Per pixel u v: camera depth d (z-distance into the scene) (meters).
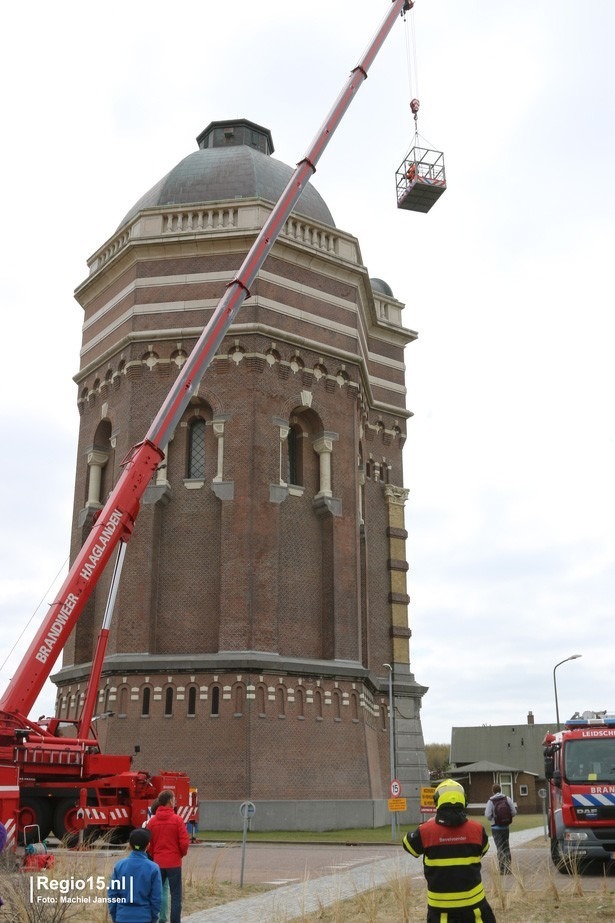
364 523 48.91
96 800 26.38
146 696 37.66
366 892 16.73
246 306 42.03
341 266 45.44
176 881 12.56
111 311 45.16
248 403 40.72
